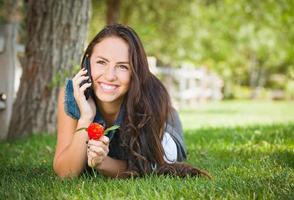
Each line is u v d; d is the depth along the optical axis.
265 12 12.35
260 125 7.42
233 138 5.86
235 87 26.20
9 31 7.19
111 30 3.37
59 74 6.55
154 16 13.90
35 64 6.66
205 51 18.77
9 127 6.77
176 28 14.80
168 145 3.70
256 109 16.33
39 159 4.58
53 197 2.94
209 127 7.57
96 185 3.16
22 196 2.92
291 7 11.99
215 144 5.46
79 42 6.75
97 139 3.21
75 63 6.71
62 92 3.62
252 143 5.42
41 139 6.00
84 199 2.87
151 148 3.56
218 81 22.67
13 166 4.15
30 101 6.68
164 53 16.94
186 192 2.93
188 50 17.11
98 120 3.51
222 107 17.20
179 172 3.51
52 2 6.64
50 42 6.65
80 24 6.73
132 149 3.50
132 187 3.03
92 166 3.29
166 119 3.62
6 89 7.22
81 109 3.39
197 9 14.70
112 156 3.71
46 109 6.68
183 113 13.53
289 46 18.36
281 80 29.11
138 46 3.38
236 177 3.31
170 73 16.42
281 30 14.32
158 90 3.61
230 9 14.32
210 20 15.65
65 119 3.53
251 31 15.63
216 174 3.60
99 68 3.34
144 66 3.43
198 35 16.52
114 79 3.32
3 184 3.27
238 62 24.97
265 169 3.69
